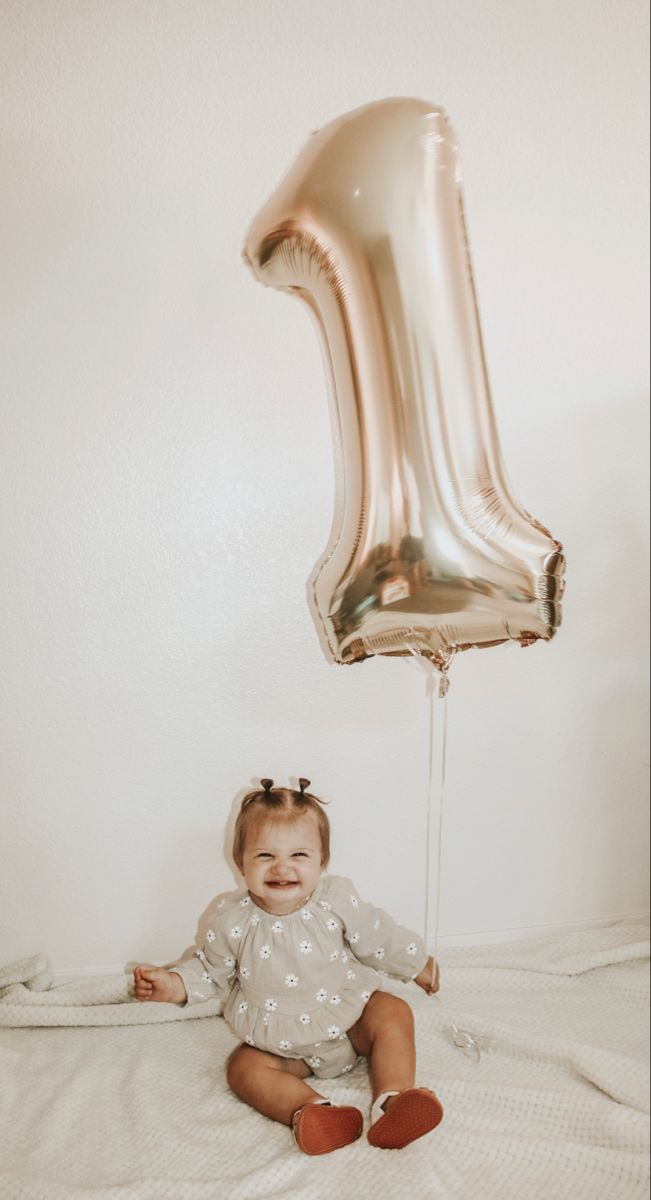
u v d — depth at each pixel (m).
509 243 1.63
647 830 1.82
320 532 1.61
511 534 1.25
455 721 1.70
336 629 1.32
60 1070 1.36
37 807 1.58
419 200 1.20
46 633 1.55
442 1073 1.34
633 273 1.69
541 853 1.77
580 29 1.62
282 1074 1.25
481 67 1.59
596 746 1.77
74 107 1.47
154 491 1.56
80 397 1.52
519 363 1.66
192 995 1.37
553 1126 1.21
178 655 1.59
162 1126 1.22
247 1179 1.09
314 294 1.31
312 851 1.33
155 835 1.62
